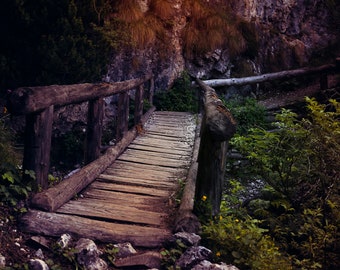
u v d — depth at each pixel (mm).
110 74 10719
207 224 3604
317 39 16703
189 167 5699
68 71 8281
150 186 4891
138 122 8898
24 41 8070
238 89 13656
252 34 14664
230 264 3098
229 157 8367
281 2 16016
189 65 13148
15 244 2943
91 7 9164
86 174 4645
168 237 3350
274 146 5406
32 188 3686
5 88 8125
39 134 3723
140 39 11289
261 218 5344
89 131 5336
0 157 3863
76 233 3219
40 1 8117
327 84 12898
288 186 5387
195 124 9523
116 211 3846
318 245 4211
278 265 3260
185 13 13156
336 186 4941
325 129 5129
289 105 11945
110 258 3008
